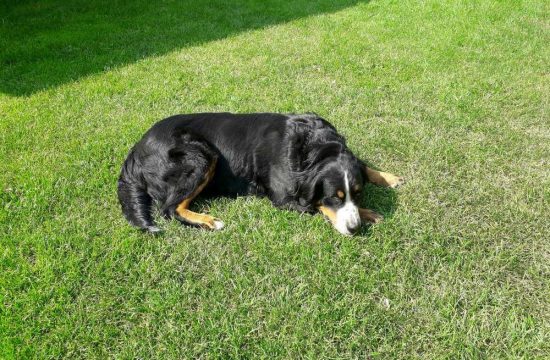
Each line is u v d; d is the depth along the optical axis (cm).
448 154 217
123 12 433
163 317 156
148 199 197
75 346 149
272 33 364
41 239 180
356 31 362
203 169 192
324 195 180
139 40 361
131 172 198
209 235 181
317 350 146
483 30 347
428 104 256
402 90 269
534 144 224
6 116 260
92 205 196
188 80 292
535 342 145
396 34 351
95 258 174
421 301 156
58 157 226
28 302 160
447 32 347
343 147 189
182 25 391
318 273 165
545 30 346
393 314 153
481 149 220
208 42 350
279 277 165
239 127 201
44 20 413
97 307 159
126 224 188
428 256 171
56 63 322
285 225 184
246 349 148
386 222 182
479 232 179
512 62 299
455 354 144
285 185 189
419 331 149
